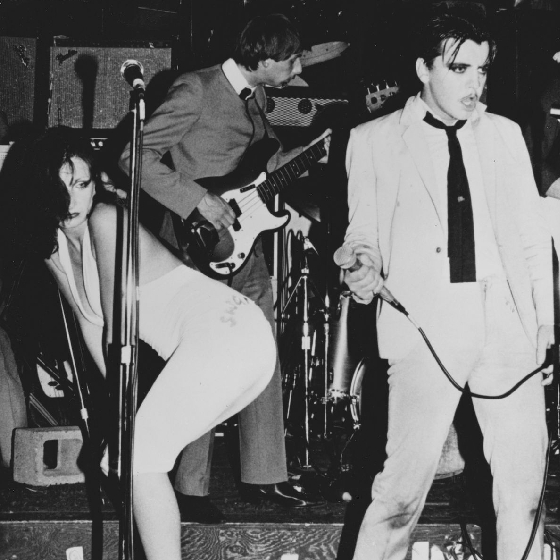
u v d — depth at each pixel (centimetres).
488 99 342
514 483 181
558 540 236
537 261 192
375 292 185
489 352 184
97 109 374
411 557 236
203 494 238
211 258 255
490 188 189
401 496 185
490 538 236
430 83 188
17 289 295
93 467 261
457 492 264
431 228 187
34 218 192
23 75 390
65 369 333
